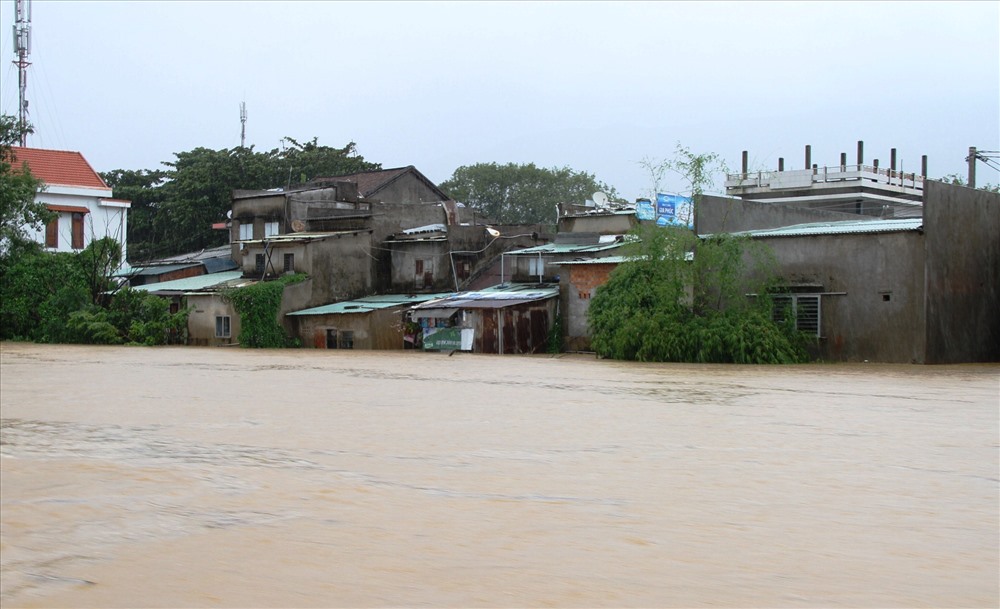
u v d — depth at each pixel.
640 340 33.31
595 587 7.16
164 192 70.00
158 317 48.91
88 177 62.16
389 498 10.13
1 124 51.88
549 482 10.88
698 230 34.78
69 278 50.72
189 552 8.31
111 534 8.95
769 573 7.41
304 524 9.13
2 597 7.31
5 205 50.56
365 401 19.83
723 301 33.31
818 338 31.70
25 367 31.06
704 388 22.31
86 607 7.08
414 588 7.24
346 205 55.84
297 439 14.40
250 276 51.19
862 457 12.34
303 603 7.02
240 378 26.30
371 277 50.31
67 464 12.44
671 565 7.66
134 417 17.33
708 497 10.00
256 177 67.62
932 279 29.97
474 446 13.56
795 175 56.84
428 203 53.94
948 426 15.27
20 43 62.09
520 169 81.31
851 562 7.65
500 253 49.56
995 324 32.84
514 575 7.49
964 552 7.91
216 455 12.98
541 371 28.55
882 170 56.47
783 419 16.28
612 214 45.09
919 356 29.81
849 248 31.16
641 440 13.99
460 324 40.91
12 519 9.57
